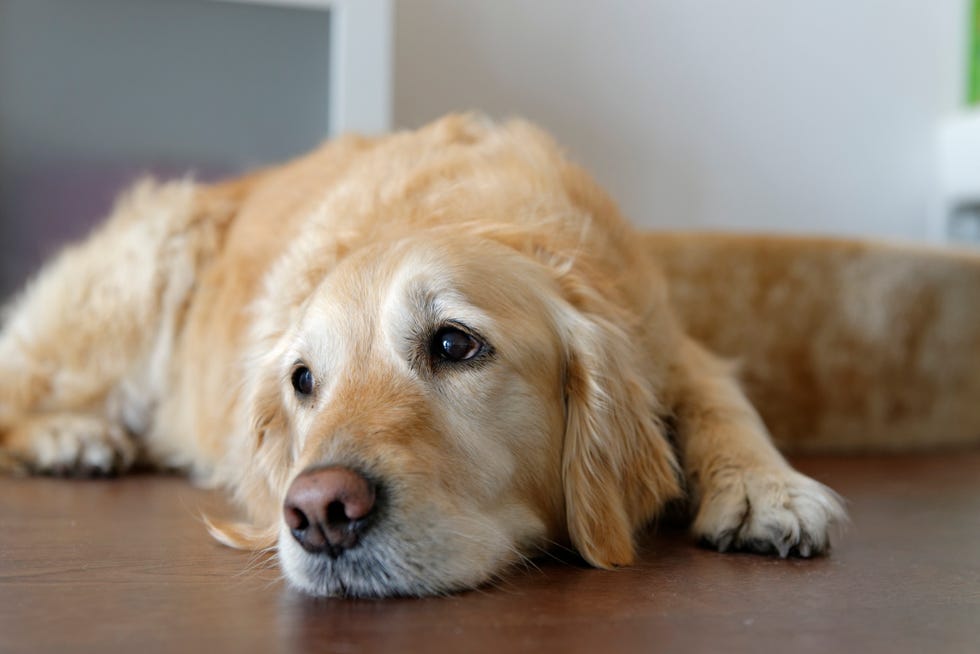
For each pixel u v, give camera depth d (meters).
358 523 1.55
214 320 2.81
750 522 1.92
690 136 4.88
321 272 2.07
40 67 3.61
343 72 3.75
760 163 5.01
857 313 3.57
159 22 3.69
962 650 1.34
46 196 3.66
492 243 1.88
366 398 1.66
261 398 2.04
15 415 3.09
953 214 5.31
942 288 3.61
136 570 1.76
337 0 3.73
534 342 1.78
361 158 2.60
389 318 1.71
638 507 1.92
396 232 2.00
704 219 4.96
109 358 3.09
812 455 3.45
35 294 3.28
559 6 4.59
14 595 1.58
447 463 1.65
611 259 2.15
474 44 4.50
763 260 3.57
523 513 1.79
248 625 1.43
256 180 3.21
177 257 3.03
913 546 1.98
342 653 1.30
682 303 3.54
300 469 1.57
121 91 3.68
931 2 5.16
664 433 2.15
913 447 3.63
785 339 3.55
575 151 4.71
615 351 1.88
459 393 1.70
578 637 1.38
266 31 3.77
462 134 2.51
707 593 1.62
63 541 1.99
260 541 1.94
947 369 3.62
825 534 1.89
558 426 1.85
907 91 5.20
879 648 1.34
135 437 3.13
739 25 4.88
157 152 3.73
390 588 1.57
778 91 4.99
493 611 1.51
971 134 4.99
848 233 5.20
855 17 5.06
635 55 4.73
